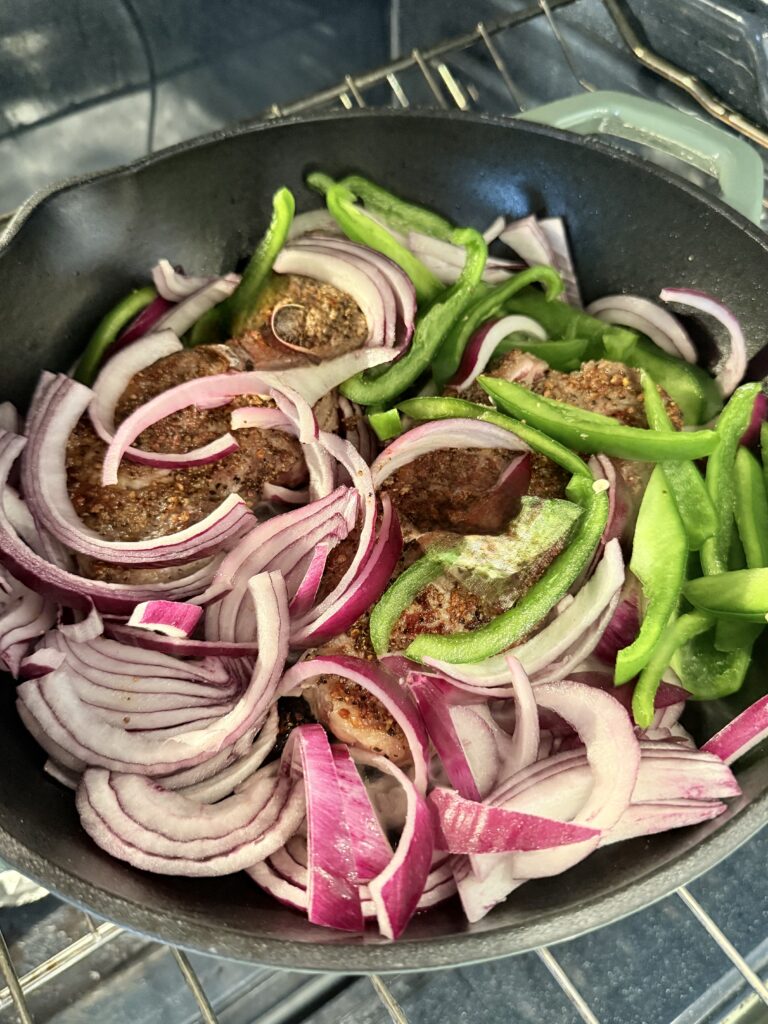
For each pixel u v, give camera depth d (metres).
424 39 0.58
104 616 0.34
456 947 0.27
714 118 0.50
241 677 0.35
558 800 0.31
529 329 0.42
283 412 0.37
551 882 0.30
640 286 0.41
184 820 0.31
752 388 0.37
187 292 0.40
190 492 0.36
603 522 0.35
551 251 0.42
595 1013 0.35
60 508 0.35
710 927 0.34
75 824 0.30
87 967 0.35
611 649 0.36
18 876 0.34
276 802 0.32
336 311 0.40
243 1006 0.35
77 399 0.36
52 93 0.55
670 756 0.32
